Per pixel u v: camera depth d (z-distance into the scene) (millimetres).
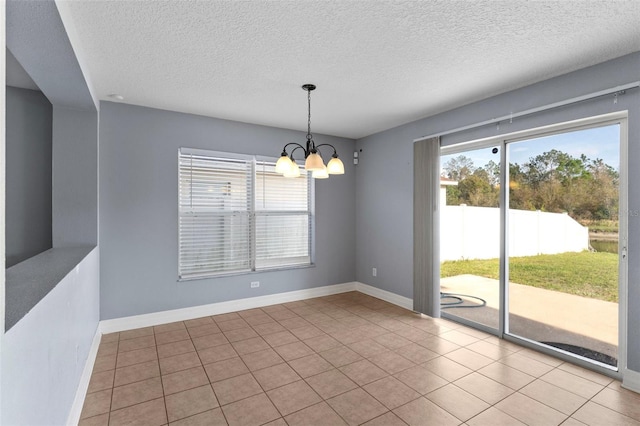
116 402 2176
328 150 4844
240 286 4125
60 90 2559
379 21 1961
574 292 2777
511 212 3221
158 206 3611
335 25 2004
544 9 1840
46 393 1353
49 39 1801
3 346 898
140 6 1802
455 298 3779
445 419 2006
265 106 3535
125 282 3443
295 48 2289
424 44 2234
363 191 4961
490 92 3117
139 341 3150
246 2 1775
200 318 3822
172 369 2615
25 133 3043
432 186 3773
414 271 4008
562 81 2703
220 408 2119
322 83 2906
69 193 3029
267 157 4328
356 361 2758
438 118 3779
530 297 3078
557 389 2328
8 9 1492
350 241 5059
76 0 1731
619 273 2467
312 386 2375
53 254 2486
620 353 2445
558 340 2875
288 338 3236
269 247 4402
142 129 3527
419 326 3570
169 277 3676
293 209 4594
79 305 2143
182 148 3748
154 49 2291
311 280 4695
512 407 2123
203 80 2840
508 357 2830
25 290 1404
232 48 2285
